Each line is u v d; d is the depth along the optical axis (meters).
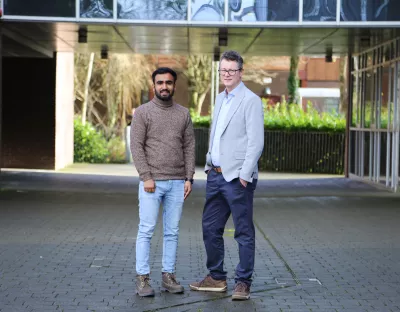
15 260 7.64
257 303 6.01
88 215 11.52
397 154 15.91
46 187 15.91
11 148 21.41
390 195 15.32
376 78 17.72
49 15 13.83
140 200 6.30
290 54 19.78
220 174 6.22
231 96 6.20
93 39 17.05
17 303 5.88
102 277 6.89
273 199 14.52
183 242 9.07
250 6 13.80
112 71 29.84
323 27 13.83
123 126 28.58
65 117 23.17
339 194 15.48
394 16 13.67
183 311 5.72
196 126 27.36
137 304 5.92
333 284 6.73
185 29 14.68
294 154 23.86
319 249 8.65
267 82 39.97
